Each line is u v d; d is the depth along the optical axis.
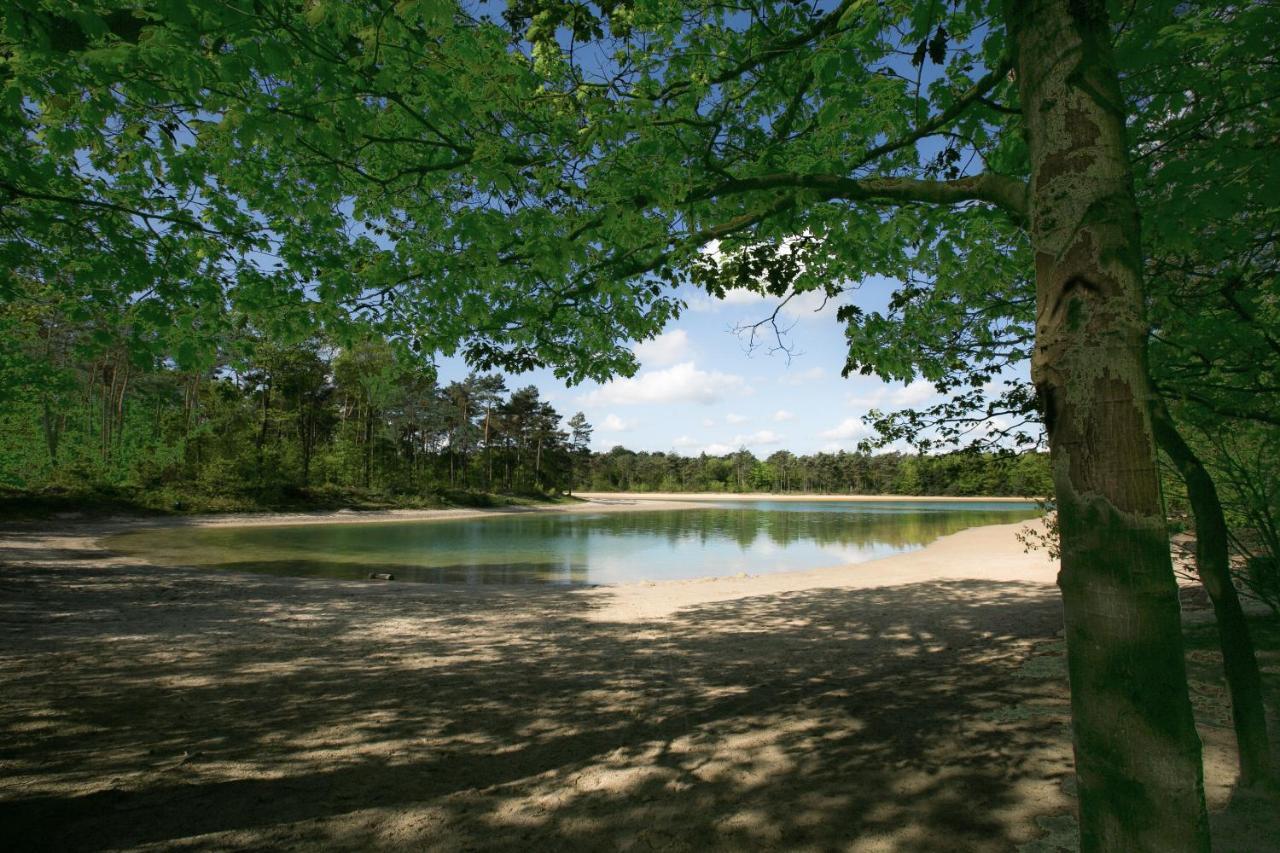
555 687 6.38
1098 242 1.87
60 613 10.34
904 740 4.75
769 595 12.62
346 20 3.21
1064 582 1.91
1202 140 3.16
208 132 4.73
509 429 84.44
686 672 6.89
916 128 3.80
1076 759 1.87
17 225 4.62
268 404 47.66
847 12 2.82
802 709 5.54
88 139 4.74
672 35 4.30
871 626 9.15
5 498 30.09
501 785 4.19
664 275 6.49
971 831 3.47
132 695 6.07
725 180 4.28
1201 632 7.09
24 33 3.11
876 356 6.43
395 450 63.50
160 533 29.55
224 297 5.49
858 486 132.25
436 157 4.81
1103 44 1.97
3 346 9.98
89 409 39.00
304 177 5.16
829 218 4.52
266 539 29.36
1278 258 3.70
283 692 6.21
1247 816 3.36
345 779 4.28
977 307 6.38
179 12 2.58
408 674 6.88
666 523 47.88
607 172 4.24
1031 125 2.09
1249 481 4.14
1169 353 3.86
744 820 3.69
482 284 5.28
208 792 4.07
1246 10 2.46
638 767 4.43
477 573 19.97
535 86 4.39
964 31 3.69
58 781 4.21
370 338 6.37
